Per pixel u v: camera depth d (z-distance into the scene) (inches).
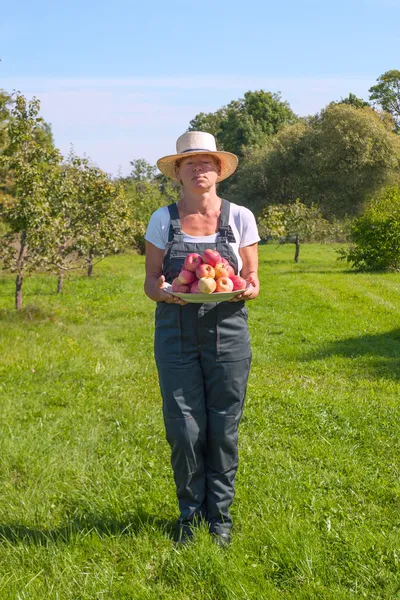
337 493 185.6
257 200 2485.2
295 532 154.7
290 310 639.8
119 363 387.9
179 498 156.8
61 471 207.2
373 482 193.6
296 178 2332.7
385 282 846.5
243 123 3048.7
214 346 149.9
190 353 150.1
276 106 3157.0
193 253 147.5
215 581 139.3
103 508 174.9
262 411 273.9
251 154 2628.0
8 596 135.6
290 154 2380.7
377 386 337.7
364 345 458.6
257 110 3147.1
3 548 156.4
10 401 293.1
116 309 676.1
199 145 153.9
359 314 603.5
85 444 233.8
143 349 457.4
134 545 156.0
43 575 145.1
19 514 176.2
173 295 144.6
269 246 1804.9
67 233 743.1
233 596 132.2
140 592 134.9
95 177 757.9
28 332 493.4
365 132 2218.3
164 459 218.1
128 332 531.2
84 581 140.8
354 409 278.1
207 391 153.2
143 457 218.7
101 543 156.9
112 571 143.9
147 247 157.8
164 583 140.6
